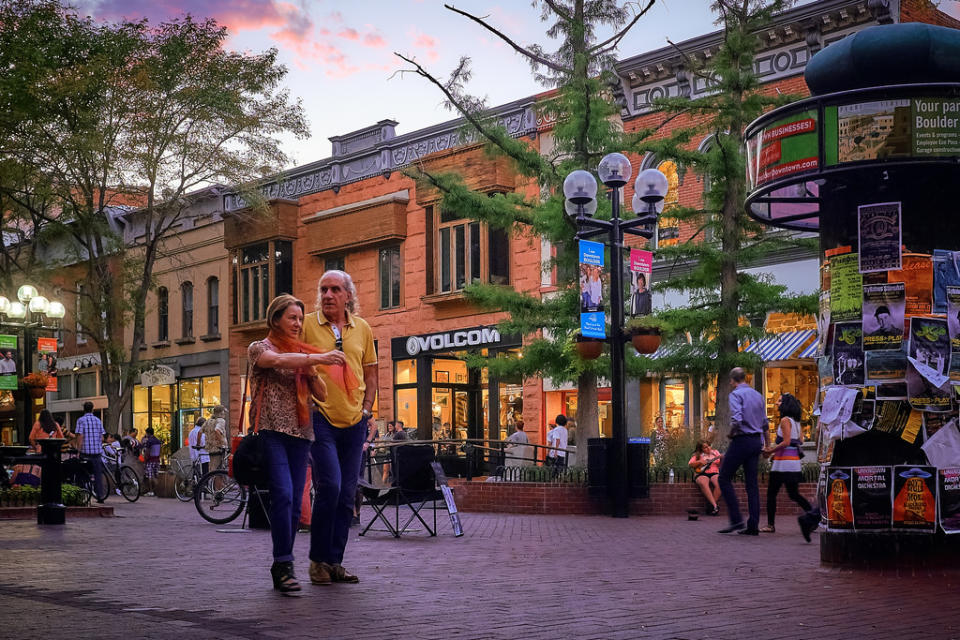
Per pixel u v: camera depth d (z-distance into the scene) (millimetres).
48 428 17703
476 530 12648
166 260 39938
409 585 6941
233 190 30234
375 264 32281
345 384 7020
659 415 25234
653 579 7410
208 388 38062
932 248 7855
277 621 5352
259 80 28172
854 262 8000
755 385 23422
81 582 6965
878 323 7887
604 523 14070
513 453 22000
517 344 28312
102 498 20062
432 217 30516
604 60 17891
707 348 18297
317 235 33719
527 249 28203
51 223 30266
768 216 9586
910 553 7770
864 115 7707
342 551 7180
